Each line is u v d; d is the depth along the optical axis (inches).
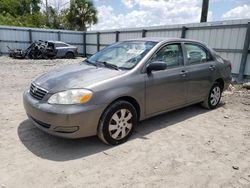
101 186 105.4
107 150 137.6
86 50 903.1
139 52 163.2
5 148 135.9
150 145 145.6
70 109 123.9
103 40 781.3
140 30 582.6
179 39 184.5
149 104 157.2
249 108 231.9
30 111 138.3
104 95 132.1
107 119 135.2
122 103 140.2
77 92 127.0
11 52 712.4
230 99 265.9
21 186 103.7
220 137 161.5
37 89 140.6
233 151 142.2
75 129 126.9
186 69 181.3
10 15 1437.0
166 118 195.5
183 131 169.5
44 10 1381.6
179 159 130.3
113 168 119.7
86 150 136.9
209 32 419.2
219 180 112.9
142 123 182.4
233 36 383.2
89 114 127.6
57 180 108.6
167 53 171.2
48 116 126.2
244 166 126.0
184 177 114.2
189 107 227.8
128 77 144.3
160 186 106.8
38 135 153.6
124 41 190.1
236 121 194.2
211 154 137.4
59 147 139.3
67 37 877.2
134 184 107.6
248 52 366.9
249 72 370.0
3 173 112.5
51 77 148.3
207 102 214.7
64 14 1288.1
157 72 160.7
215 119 197.2
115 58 167.6
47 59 700.7
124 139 146.8
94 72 148.2
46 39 849.5
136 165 123.1
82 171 116.3
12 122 174.2
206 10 532.7
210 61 210.7
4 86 302.8
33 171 114.9
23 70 454.0
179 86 175.5
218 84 222.1
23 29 804.6
